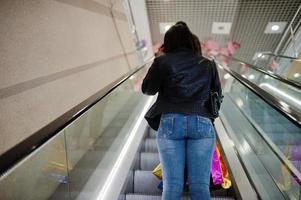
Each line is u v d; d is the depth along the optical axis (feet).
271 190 7.19
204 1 24.75
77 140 7.91
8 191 4.83
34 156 5.53
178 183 5.21
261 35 30.32
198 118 5.43
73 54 11.38
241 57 35.40
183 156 5.52
